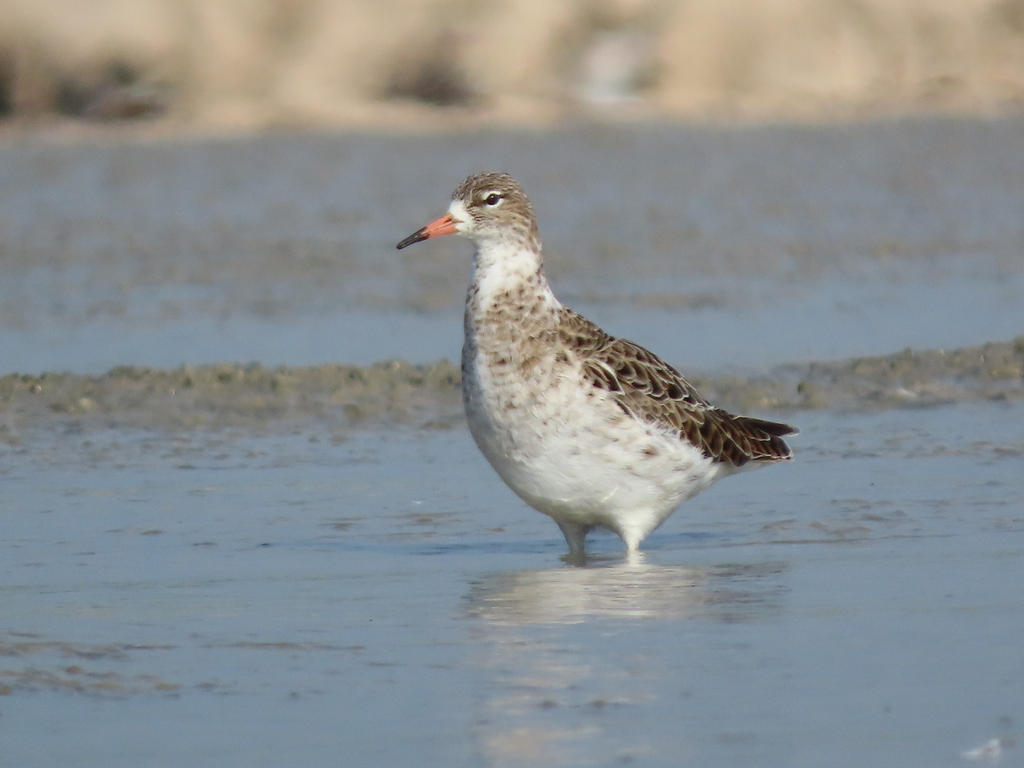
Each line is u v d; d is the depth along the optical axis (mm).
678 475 10789
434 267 24078
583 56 51562
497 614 9000
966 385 16094
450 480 12961
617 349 10828
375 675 7812
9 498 12273
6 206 31312
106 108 47000
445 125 46719
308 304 21375
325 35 51062
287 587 9742
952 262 24375
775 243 26250
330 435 14570
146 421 15094
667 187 33500
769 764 6582
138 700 7438
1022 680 7582
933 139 42125
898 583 9539
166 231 27844
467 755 6727
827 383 16391
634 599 9336
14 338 19297
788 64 53438
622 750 6754
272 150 41062
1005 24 55406
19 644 8406
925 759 6598
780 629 8562
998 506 11586
